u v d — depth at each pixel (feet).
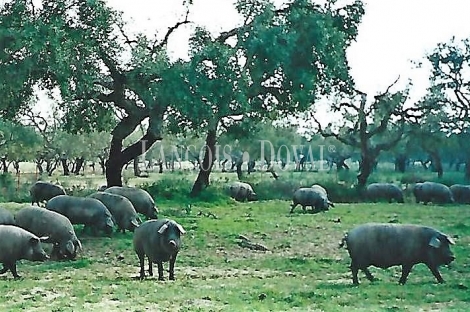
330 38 107.04
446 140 200.13
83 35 91.09
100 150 254.47
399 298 46.03
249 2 103.86
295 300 44.39
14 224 69.31
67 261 67.00
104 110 120.47
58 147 242.78
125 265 64.95
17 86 88.28
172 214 105.40
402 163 262.67
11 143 202.59
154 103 104.68
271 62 100.73
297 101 107.14
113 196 85.87
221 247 75.97
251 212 115.44
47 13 91.25
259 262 67.05
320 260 67.97
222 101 99.60
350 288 50.14
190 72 98.02
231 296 45.78
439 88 183.21
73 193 127.65
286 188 157.79
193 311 39.91
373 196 154.40
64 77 89.20
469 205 142.10
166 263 66.08
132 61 101.96
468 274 59.67
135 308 41.70
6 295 47.16
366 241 53.21
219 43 102.58
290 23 104.63
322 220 103.30
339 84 138.31
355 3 119.34
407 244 53.06
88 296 46.19
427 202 149.28
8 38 86.33
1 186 150.92
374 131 165.89
